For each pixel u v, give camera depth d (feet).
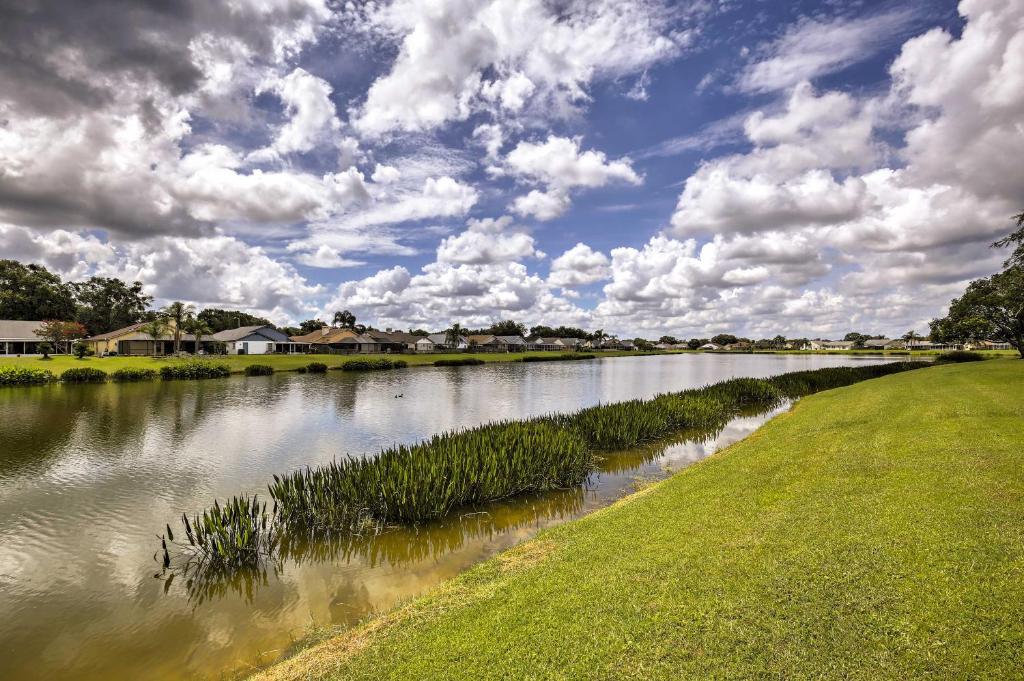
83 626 24.16
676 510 28.07
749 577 18.72
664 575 19.79
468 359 293.02
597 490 44.60
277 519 37.29
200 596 26.94
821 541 20.81
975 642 13.84
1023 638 13.64
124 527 37.27
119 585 28.27
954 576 16.96
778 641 14.96
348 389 138.82
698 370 236.84
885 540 20.08
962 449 31.30
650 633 16.06
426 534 34.73
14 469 52.90
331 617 24.52
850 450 35.53
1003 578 16.43
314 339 339.57
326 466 54.24
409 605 21.74
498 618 18.13
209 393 124.98
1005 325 129.70
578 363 308.60
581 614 17.63
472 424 82.07
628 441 60.59
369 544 33.32
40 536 35.45
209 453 60.75
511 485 41.34
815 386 124.36
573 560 22.85
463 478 39.01
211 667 20.83
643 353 540.11
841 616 15.74
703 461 45.47
